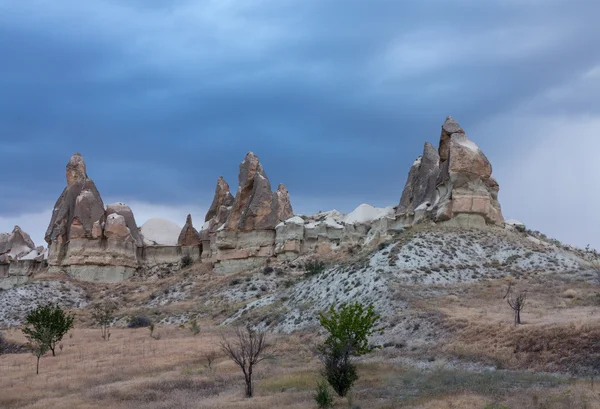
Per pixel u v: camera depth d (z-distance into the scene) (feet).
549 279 169.17
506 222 245.65
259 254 289.53
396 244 199.21
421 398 78.84
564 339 98.27
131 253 327.67
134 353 146.61
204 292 264.31
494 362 100.68
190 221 343.26
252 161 308.19
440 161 246.88
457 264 186.60
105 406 87.86
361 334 97.14
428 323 127.54
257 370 115.14
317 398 80.43
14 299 273.33
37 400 95.55
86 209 322.75
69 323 165.37
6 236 386.93
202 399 90.48
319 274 207.41
